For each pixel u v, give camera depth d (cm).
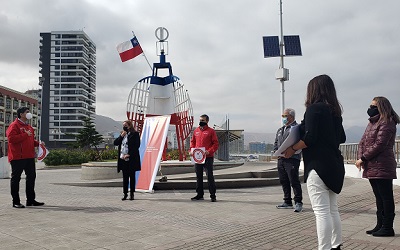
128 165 897
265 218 669
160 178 1185
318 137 400
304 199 930
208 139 891
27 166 789
